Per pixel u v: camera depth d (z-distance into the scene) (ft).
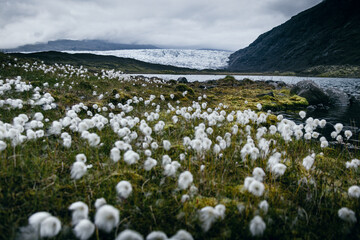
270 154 13.89
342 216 7.98
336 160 15.96
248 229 7.80
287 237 7.87
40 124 14.25
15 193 8.61
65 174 10.70
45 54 380.78
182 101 37.81
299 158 14.73
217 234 7.74
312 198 10.15
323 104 50.44
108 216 5.42
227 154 14.16
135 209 8.67
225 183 11.00
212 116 18.35
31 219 6.01
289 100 49.26
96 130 17.22
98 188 9.58
